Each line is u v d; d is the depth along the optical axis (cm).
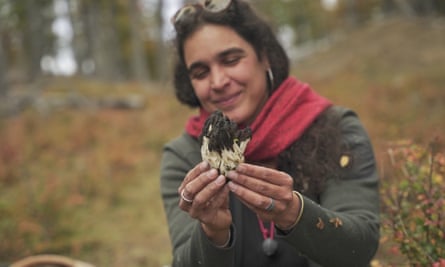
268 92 213
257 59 204
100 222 560
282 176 147
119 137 998
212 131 147
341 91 1277
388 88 1157
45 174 736
